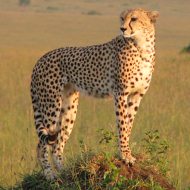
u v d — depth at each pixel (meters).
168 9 165.12
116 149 12.52
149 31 12.45
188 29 94.25
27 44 64.56
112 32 85.12
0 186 12.78
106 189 10.94
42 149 12.79
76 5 171.38
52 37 76.44
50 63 13.23
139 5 178.38
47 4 170.50
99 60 12.92
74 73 13.18
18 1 173.38
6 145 17.06
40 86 13.30
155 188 10.98
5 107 23.25
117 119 12.45
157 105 23.25
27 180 12.26
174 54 45.72
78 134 18.34
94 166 11.52
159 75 31.41
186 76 31.27
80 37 76.44
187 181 13.90
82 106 23.20
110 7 169.00
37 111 13.48
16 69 33.84
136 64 12.44
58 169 12.92
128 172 11.73
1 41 68.62
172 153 15.66
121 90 12.52
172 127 19.67
